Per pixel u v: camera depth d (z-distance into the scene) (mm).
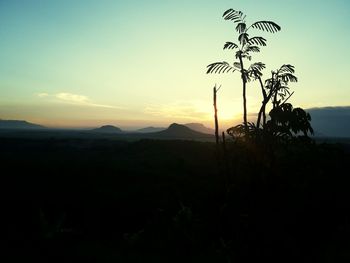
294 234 5809
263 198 5941
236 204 6438
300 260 5672
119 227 19250
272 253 5664
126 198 26016
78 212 22688
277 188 5934
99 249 11172
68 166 44781
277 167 6023
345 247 6281
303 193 5840
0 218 18906
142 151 70438
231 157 7051
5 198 25219
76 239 13523
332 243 6254
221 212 6969
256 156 6047
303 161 5953
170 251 9609
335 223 6121
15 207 22906
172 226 10578
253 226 5879
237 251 6039
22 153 79125
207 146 64500
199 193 15602
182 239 9508
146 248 10883
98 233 17344
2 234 13758
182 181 28422
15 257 10000
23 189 29281
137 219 20500
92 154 76938
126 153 71812
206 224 9258
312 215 5832
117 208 23203
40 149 92188
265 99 6211
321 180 5840
